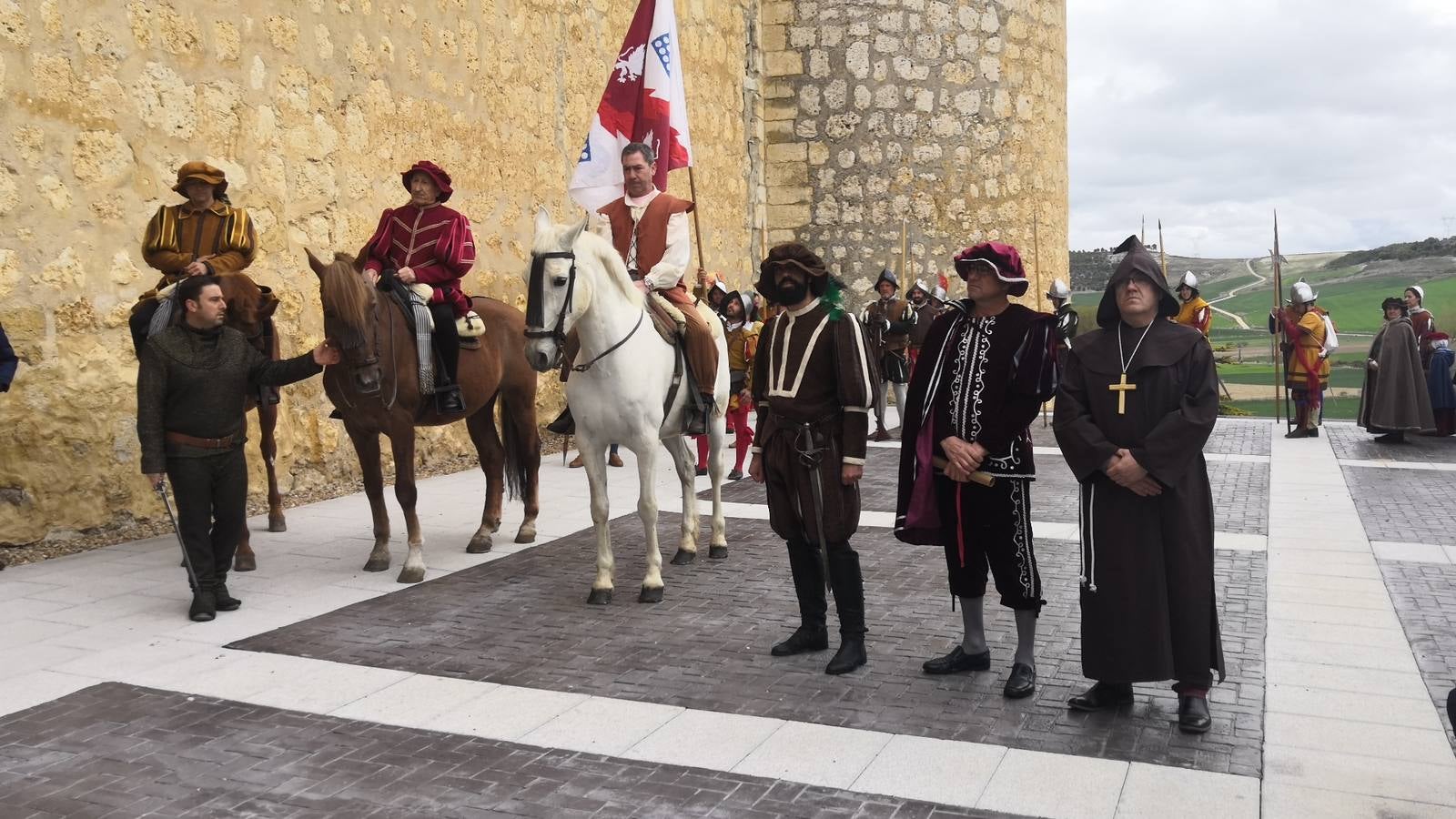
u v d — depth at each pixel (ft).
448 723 14.92
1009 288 15.64
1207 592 14.33
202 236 23.25
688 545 24.18
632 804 12.44
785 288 16.63
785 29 64.08
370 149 34.71
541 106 43.34
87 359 25.91
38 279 24.89
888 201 63.62
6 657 17.81
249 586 22.26
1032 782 12.92
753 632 19.10
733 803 12.46
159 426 19.58
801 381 16.79
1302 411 48.32
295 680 16.71
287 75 31.55
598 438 20.88
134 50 27.04
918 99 63.26
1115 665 14.44
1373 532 27.14
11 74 24.31
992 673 16.87
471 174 39.40
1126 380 14.46
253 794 12.78
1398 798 12.40
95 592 21.85
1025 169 66.08
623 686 16.37
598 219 22.45
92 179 26.03
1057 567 23.91
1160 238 42.70
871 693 15.98
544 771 13.38
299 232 32.04
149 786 12.99
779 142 64.75
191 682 16.63
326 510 30.50
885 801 12.48
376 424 22.74
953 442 15.67
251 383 20.79
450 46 38.17
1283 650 17.85
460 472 37.70
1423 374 45.32
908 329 45.68
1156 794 12.58
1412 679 16.40
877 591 21.80
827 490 16.61
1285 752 13.73
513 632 19.16
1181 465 14.01
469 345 24.39
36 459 24.90
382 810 12.35
